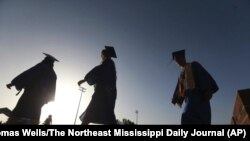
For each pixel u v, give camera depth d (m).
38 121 5.41
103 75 5.36
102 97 5.20
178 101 4.84
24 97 5.42
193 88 4.20
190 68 4.43
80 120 5.16
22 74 5.52
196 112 4.04
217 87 4.27
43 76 5.75
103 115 5.09
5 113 5.20
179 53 4.85
